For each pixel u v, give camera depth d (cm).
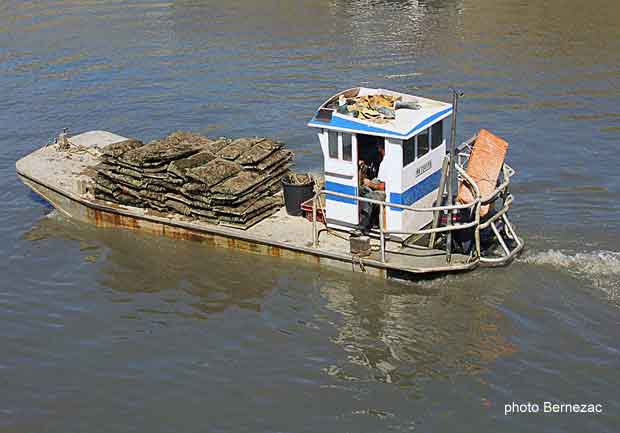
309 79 3086
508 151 2391
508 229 1769
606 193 2081
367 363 1486
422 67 3178
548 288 1656
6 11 4450
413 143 1708
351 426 1333
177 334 1603
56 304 1734
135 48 3641
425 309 1622
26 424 1378
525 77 3028
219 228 1848
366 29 3738
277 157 1958
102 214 2025
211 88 3059
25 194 2297
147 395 1433
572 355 1476
